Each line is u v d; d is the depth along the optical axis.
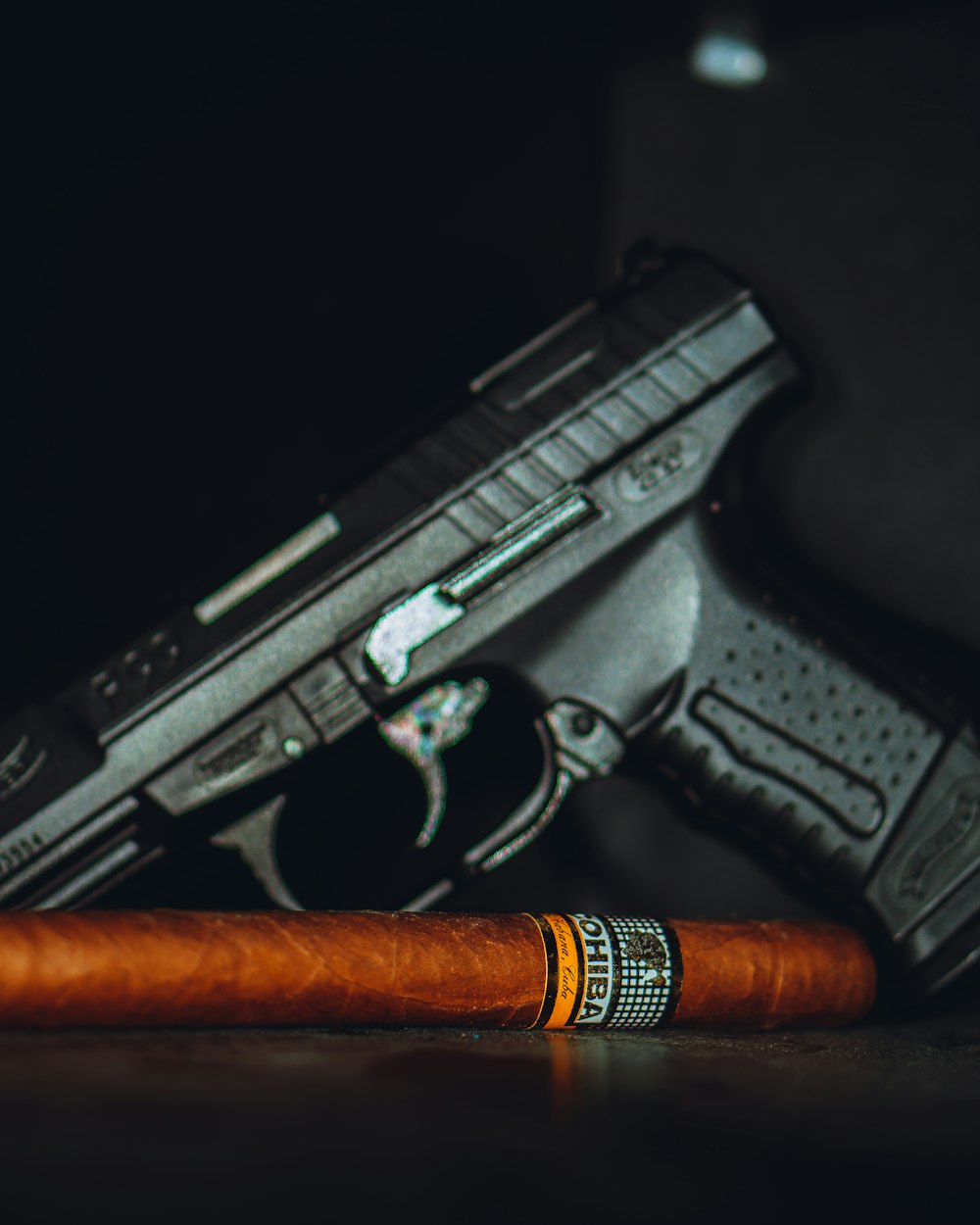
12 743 0.38
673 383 0.40
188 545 0.47
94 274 0.47
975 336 0.48
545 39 0.49
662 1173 0.25
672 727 0.40
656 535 0.40
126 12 0.47
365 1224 0.23
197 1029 0.32
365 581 0.40
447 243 0.49
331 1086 0.28
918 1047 0.34
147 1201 0.23
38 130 0.46
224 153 0.48
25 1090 0.27
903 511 0.48
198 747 0.39
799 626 0.40
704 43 0.49
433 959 0.32
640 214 0.50
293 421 0.48
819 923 0.37
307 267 0.48
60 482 0.46
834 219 0.49
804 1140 0.27
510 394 0.40
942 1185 0.26
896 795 0.39
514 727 0.46
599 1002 0.34
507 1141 0.26
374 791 0.46
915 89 0.48
